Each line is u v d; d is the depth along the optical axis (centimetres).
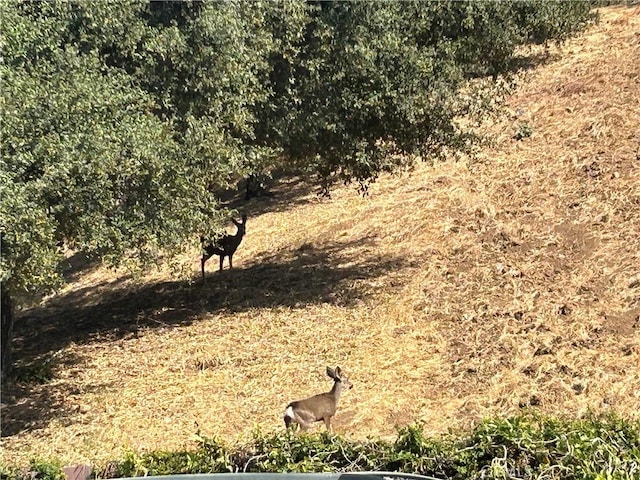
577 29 2325
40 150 944
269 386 1135
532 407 961
